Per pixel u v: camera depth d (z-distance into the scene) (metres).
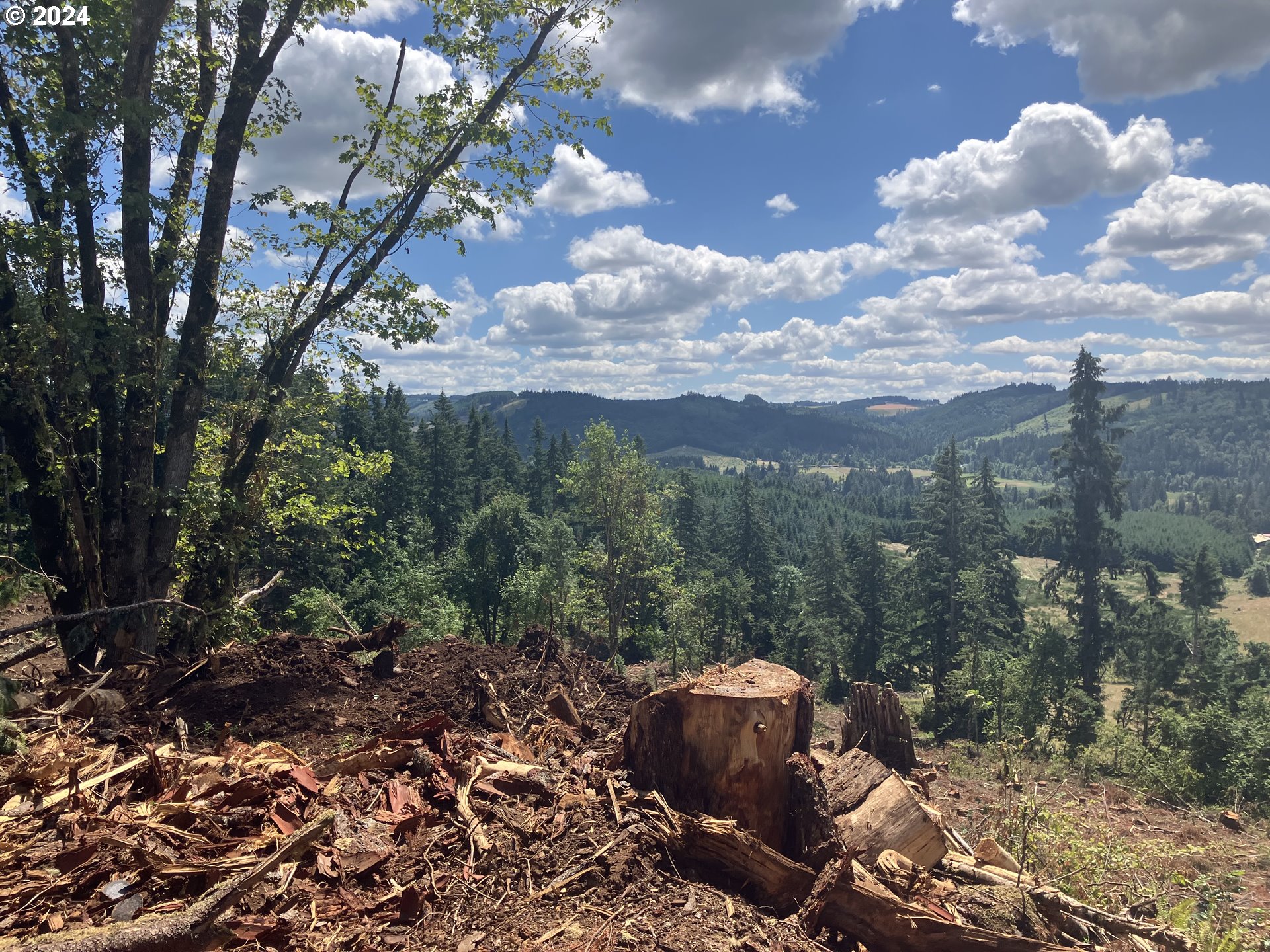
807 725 3.78
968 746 14.63
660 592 38.22
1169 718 19.72
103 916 2.37
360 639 6.58
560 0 9.67
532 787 3.58
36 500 7.74
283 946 2.39
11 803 3.03
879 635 53.22
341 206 9.82
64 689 4.93
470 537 41.47
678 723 3.64
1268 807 11.94
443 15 9.74
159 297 8.66
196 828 2.96
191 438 8.66
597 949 2.48
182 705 5.05
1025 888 3.60
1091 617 38.28
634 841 3.13
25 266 7.57
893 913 3.04
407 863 2.93
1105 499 38.34
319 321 9.63
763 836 3.55
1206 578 56.66
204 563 9.21
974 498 48.62
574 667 6.59
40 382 7.61
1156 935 3.35
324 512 11.95
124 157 8.09
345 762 3.67
